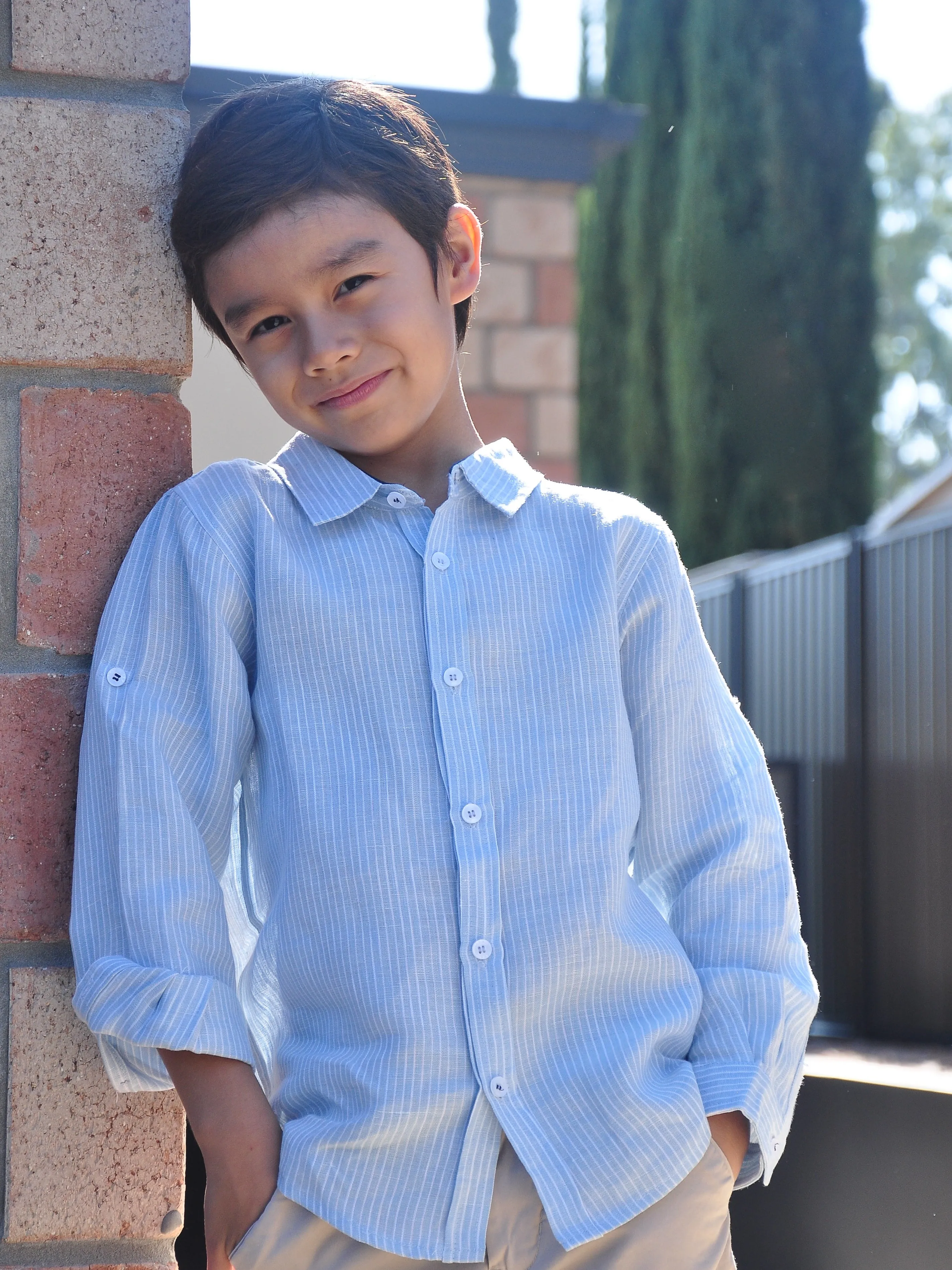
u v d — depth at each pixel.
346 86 1.38
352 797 1.20
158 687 1.24
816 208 9.58
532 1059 1.17
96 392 1.34
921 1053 3.48
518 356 6.56
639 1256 1.16
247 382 2.93
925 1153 2.04
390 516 1.30
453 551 1.29
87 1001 1.16
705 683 1.40
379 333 1.29
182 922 1.16
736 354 9.54
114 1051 1.23
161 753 1.21
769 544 9.51
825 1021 4.50
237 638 1.28
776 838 1.38
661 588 1.37
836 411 9.59
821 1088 2.17
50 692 1.31
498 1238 1.15
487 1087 1.14
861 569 4.54
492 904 1.18
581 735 1.26
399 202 1.31
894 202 22.09
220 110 1.33
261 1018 1.28
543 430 6.56
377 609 1.25
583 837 1.23
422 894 1.18
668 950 1.26
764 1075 1.23
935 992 4.01
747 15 9.64
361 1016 1.16
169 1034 1.12
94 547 1.33
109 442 1.34
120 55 1.36
